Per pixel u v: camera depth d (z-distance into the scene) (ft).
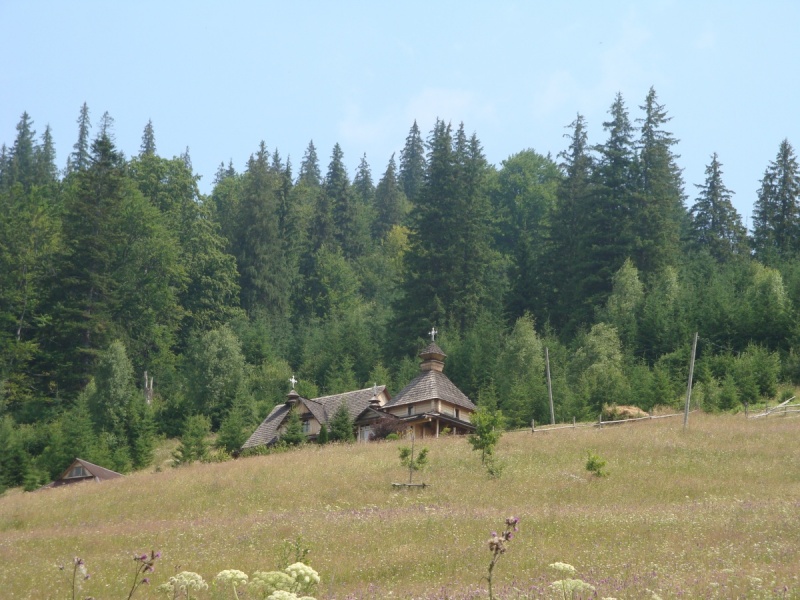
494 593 92.79
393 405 294.66
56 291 433.48
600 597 86.43
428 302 443.32
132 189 482.69
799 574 96.48
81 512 192.03
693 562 107.04
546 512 151.84
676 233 523.29
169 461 318.24
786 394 306.55
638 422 262.06
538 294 474.49
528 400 311.88
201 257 499.92
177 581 72.79
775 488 174.91
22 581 113.60
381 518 151.02
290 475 208.03
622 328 393.50
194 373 384.27
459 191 478.59
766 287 392.27
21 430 347.77
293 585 68.64
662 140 492.13
